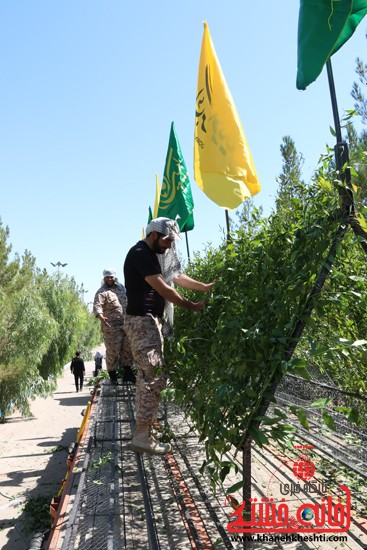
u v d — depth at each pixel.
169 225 3.65
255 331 2.42
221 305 3.43
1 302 19.55
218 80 5.39
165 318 3.92
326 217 2.40
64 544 2.55
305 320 2.25
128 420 5.28
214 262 3.98
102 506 3.13
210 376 3.01
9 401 18.59
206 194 5.25
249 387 2.36
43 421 18.95
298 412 2.18
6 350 18.94
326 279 2.38
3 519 8.09
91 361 54.12
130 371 6.98
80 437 5.10
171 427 5.18
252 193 5.23
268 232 3.09
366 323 2.79
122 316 7.15
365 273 2.60
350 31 2.82
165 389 3.50
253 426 2.29
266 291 2.58
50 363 27.78
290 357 2.29
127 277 3.65
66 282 32.16
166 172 7.38
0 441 15.16
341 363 3.14
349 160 2.44
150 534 2.56
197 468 3.96
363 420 3.33
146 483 3.32
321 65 2.83
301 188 2.69
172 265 3.76
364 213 2.32
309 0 2.91
